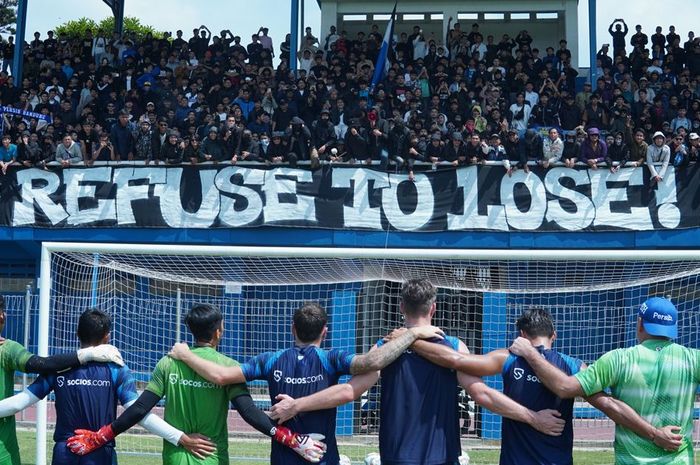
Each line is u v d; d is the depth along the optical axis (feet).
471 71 63.31
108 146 51.34
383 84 60.23
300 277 36.60
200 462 16.34
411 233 47.55
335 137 51.80
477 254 27.84
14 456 17.51
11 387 17.62
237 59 64.95
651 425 15.29
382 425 16.12
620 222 46.42
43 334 26.84
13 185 49.70
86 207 49.14
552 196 46.83
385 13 74.84
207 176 48.47
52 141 51.44
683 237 46.11
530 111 57.88
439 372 16.02
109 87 62.23
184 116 57.67
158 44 67.87
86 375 17.10
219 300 41.14
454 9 73.87
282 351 16.44
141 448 31.86
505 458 15.96
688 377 15.35
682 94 59.31
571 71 64.13
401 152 48.52
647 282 34.53
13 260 55.36
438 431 15.85
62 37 75.46
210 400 16.55
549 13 74.23
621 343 40.19
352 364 15.88
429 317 16.39
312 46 69.10
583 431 35.35
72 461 16.75
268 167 48.08
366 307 38.06
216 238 48.37
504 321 36.45
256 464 30.76
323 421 16.10
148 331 42.98
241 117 55.06
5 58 72.49
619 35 69.31
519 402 15.79
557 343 40.73
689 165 46.42
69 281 39.63
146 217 48.65
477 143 47.44
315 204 47.70
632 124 54.54
